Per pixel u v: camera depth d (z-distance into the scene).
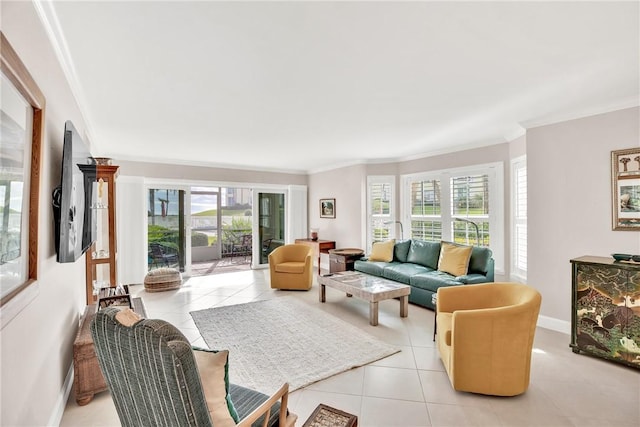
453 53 2.08
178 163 6.19
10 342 1.22
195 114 3.33
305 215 7.83
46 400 1.73
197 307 4.32
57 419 1.92
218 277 6.36
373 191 6.31
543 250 3.50
